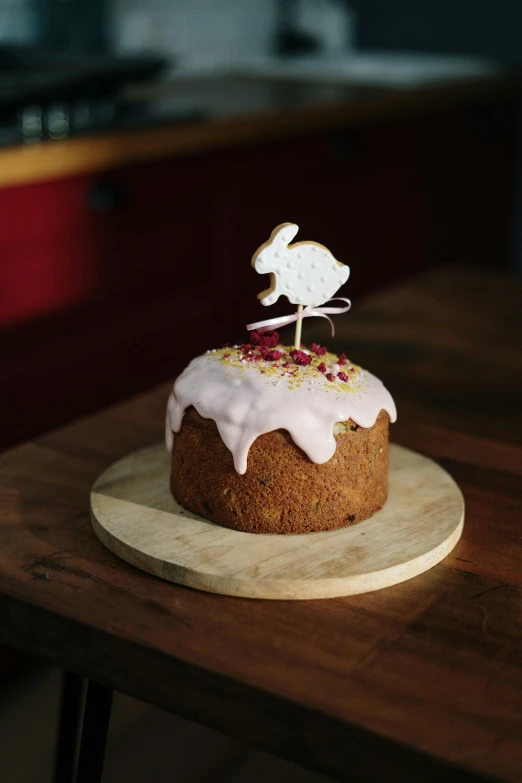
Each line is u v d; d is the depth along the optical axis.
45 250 1.89
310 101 2.52
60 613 0.85
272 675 0.80
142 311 2.18
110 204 1.95
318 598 0.87
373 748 0.76
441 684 0.79
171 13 3.12
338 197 2.67
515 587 0.88
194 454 0.94
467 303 1.45
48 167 1.79
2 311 1.85
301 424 0.92
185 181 2.17
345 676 0.80
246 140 2.23
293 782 1.47
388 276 3.00
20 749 1.51
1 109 1.88
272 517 0.92
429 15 3.81
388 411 0.96
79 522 0.95
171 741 1.54
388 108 2.66
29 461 1.03
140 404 1.14
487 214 3.43
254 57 3.46
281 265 0.96
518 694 0.79
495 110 3.25
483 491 1.01
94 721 0.95
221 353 0.98
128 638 0.82
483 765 0.74
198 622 0.84
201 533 0.92
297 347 0.98
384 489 0.96
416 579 0.89
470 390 1.20
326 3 3.70
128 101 2.39
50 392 2.00
